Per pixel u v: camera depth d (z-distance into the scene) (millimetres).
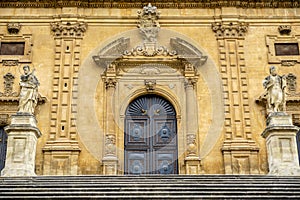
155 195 14906
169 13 27484
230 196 14672
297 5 27516
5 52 26438
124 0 27500
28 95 21281
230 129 25203
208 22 27375
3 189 15273
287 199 14484
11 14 27219
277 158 20109
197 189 15398
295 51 26922
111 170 24172
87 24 27188
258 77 26328
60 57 26406
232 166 24375
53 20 27219
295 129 20422
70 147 24422
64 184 15906
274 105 21344
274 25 27375
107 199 14508
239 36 27109
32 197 14539
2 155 24828
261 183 16234
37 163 24250
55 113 25250
